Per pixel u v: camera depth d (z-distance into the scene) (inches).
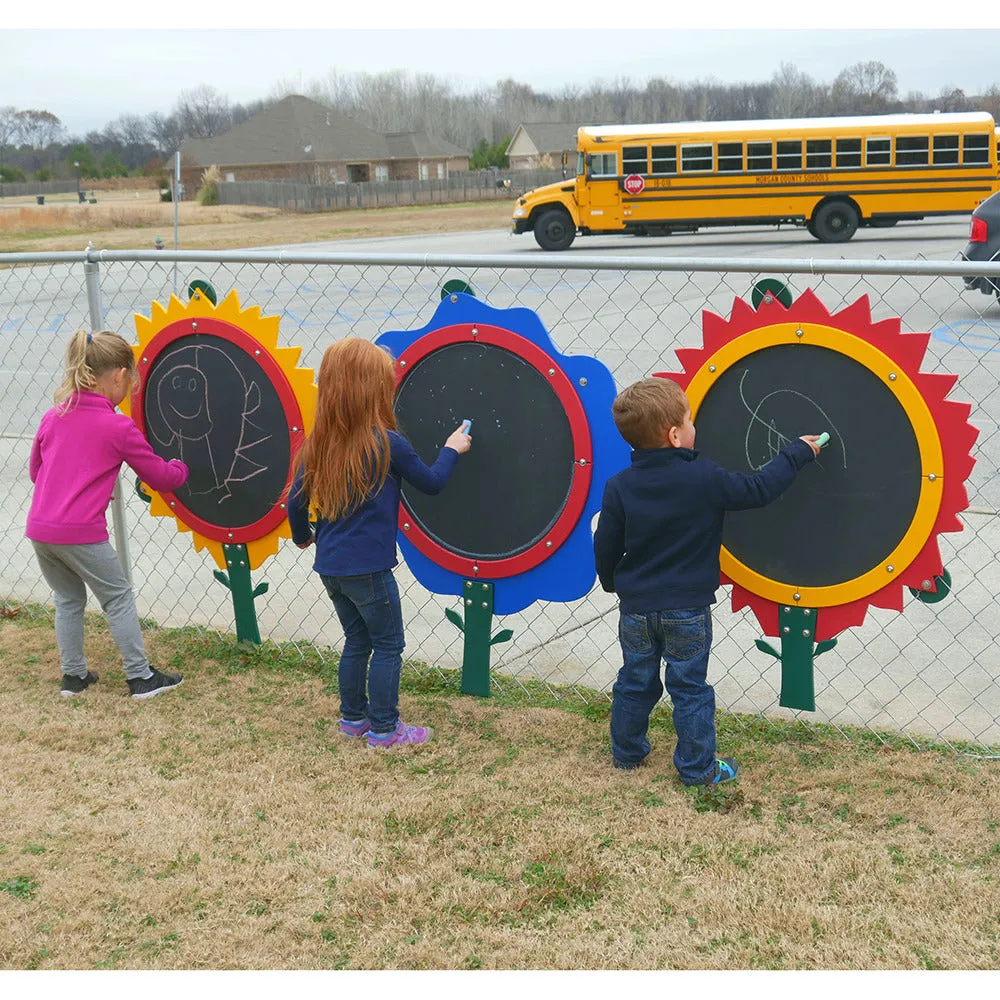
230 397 170.1
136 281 837.2
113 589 158.4
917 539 133.5
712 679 167.3
